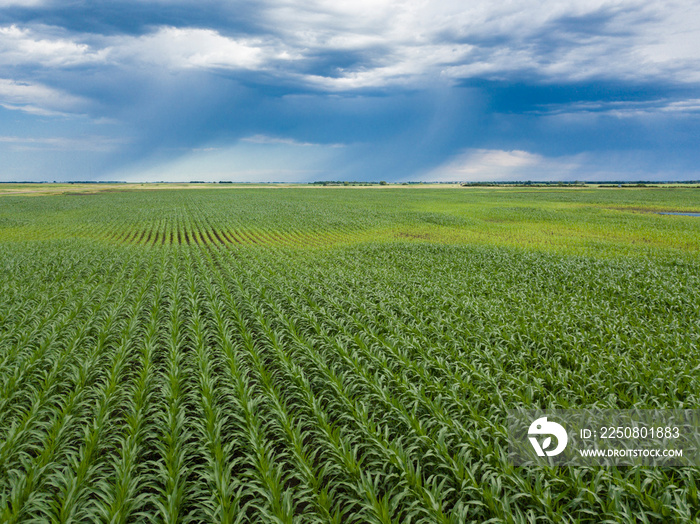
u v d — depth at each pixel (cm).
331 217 6066
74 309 1546
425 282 2084
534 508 621
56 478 673
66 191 14112
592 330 1369
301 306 1648
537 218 5844
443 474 714
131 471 673
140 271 2395
